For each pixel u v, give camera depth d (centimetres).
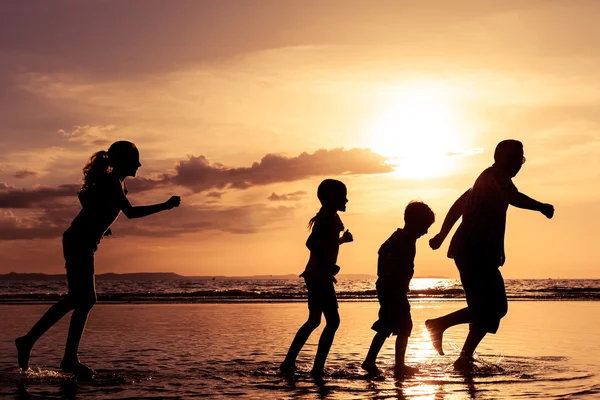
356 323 1041
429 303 1708
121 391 447
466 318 603
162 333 876
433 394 430
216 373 532
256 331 905
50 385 474
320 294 562
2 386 470
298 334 555
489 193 606
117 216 566
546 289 4206
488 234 601
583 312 1315
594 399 403
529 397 412
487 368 554
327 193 580
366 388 459
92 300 549
